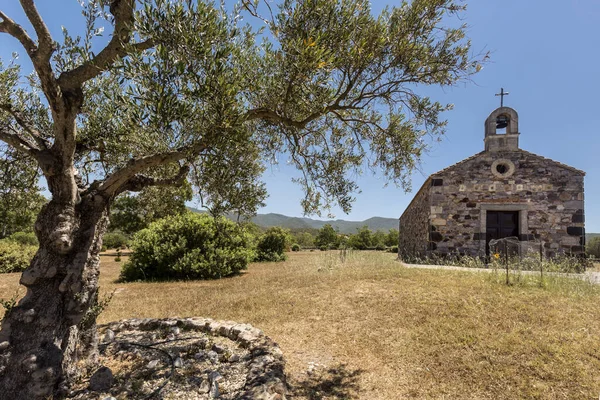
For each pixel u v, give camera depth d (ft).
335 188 15.23
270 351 12.09
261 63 11.05
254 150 13.30
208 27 7.66
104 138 12.19
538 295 19.71
